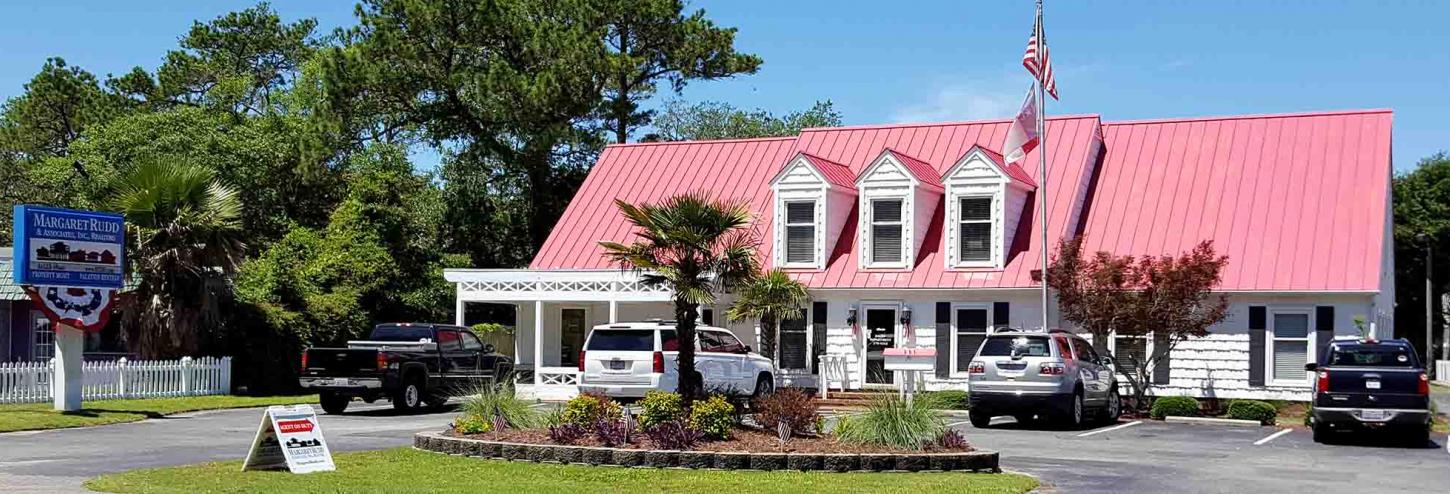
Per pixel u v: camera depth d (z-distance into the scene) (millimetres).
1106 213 34812
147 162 34469
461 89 50594
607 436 18812
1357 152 34031
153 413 29172
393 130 54344
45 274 27328
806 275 35625
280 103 63188
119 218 28828
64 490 15023
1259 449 22953
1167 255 32531
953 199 34375
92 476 16875
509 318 55938
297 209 53906
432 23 50219
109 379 32031
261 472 16859
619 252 21328
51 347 38438
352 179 50094
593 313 39719
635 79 53594
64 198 53781
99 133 51719
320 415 30312
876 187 35188
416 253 46406
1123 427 27625
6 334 37562
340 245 43750
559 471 17406
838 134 39906
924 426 18953
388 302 44188
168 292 33719
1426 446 23969
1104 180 35844
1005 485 16562
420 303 44875
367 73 49719
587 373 29203
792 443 18938
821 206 35750
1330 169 33812
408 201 48000
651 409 19562
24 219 26953
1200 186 34625
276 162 52125
